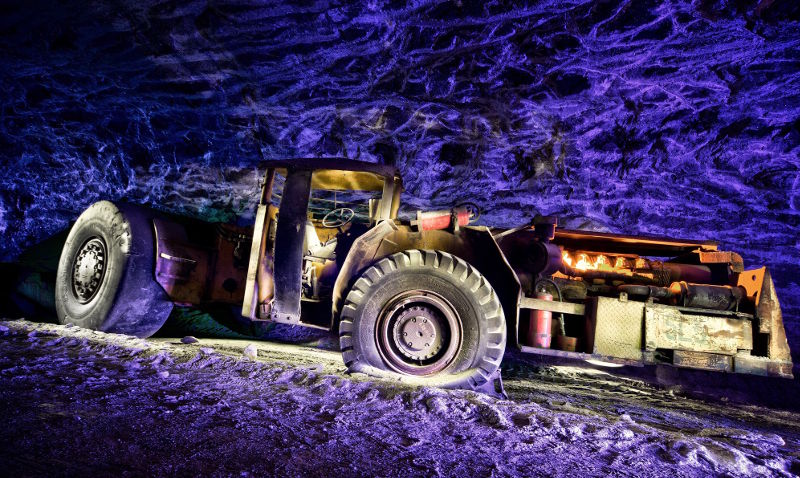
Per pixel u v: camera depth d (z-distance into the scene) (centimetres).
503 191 819
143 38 544
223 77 608
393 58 546
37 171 913
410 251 366
